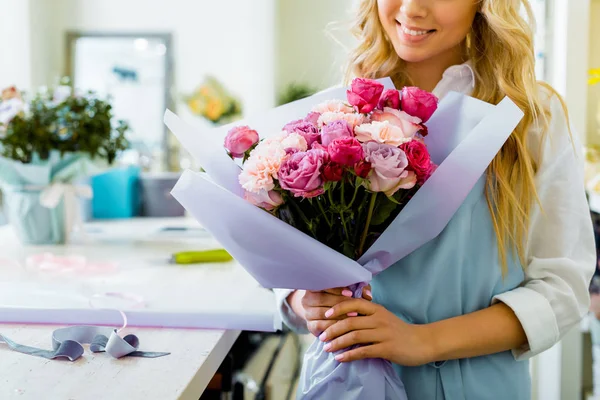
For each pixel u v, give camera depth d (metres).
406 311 1.06
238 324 1.11
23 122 1.87
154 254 1.83
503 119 0.92
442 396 1.04
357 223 0.93
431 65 1.21
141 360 0.94
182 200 0.95
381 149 0.85
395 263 1.07
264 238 0.90
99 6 4.72
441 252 1.03
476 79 1.16
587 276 1.05
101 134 1.97
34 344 1.00
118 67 4.69
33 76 4.35
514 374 1.07
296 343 2.52
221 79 4.87
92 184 2.72
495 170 1.04
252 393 1.94
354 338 0.96
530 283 1.05
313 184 0.84
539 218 1.06
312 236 0.94
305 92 5.35
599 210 1.82
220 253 1.74
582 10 1.79
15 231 1.99
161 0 4.78
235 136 0.92
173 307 1.16
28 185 1.92
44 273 1.53
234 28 4.86
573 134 1.10
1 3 4.04
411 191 0.94
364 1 1.27
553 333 1.00
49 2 4.66
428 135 1.01
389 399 0.98
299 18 5.58
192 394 0.87
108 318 1.12
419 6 1.03
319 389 1.00
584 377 2.03
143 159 3.18
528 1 1.18
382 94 0.96
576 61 1.80
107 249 1.91
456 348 0.98
